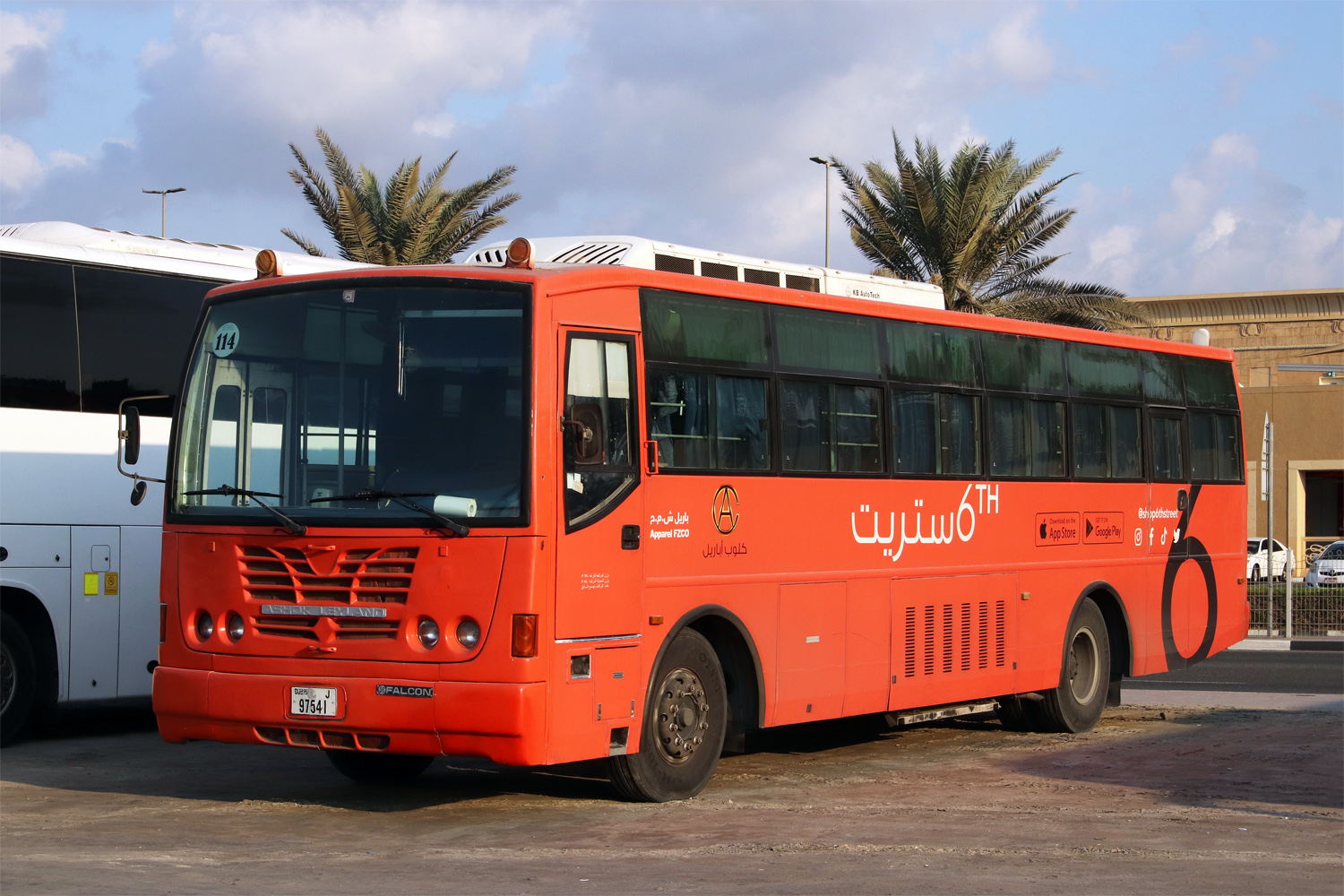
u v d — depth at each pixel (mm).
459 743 9078
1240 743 14203
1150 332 59312
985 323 13812
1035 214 35188
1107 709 17266
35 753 13102
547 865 8281
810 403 11656
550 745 9133
